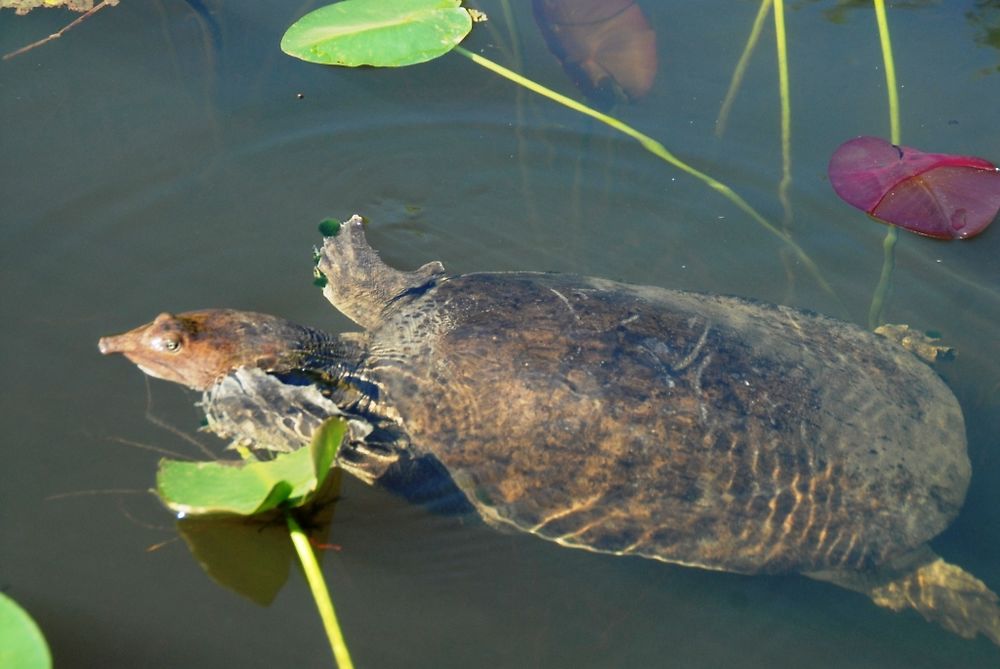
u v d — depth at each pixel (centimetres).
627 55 221
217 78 219
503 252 210
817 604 191
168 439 195
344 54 216
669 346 192
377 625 188
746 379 191
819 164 215
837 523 189
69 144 213
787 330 197
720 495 189
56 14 222
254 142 215
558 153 217
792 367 193
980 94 219
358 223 209
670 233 212
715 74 221
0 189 209
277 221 210
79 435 195
